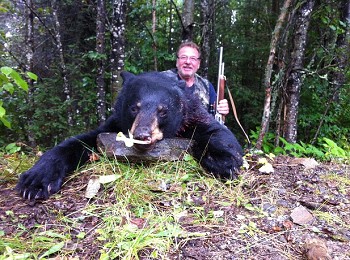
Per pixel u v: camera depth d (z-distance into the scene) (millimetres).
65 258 703
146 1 3896
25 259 699
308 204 977
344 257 731
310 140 3178
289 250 759
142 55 3859
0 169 1342
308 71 2229
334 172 1304
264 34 4289
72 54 4078
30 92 3496
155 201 931
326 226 869
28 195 985
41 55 4406
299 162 1368
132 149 1080
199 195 987
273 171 1220
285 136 2396
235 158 1096
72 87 3775
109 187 996
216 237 785
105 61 3682
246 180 1106
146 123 1006
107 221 836
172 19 4719
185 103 1184
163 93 1107
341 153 1923
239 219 876
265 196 1017
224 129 1205
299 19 2201
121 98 1209
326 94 3105
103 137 1123
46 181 1005
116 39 2721
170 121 1112
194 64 1884
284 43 2121
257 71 4789
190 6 3268
